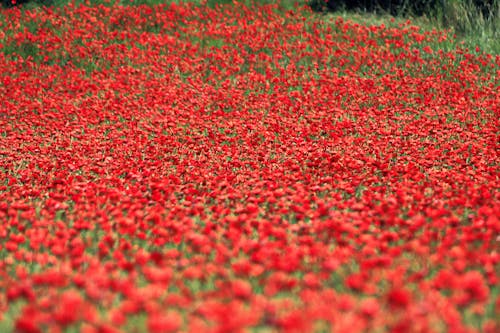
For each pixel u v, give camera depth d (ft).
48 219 32.99
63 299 21.04
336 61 78.48
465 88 66.44
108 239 28.04
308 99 65.46
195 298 22.39
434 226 28.09
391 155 44.88
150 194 38.09
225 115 61.57
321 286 22.95
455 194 33.96
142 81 74.54
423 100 63.77
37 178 41.98
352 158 44.62
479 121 55.47
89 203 35.47
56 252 26.68
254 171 40.98
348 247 25.59
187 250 28.02
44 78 78.13
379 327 19.43
